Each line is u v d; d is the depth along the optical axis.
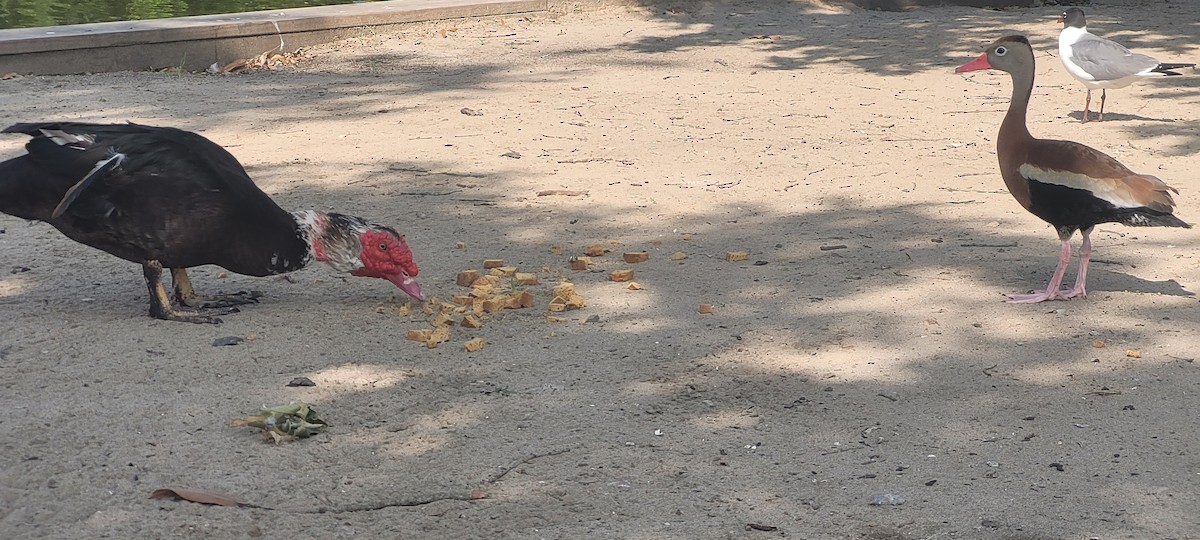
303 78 14.76
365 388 5.93
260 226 6.66
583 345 6.50
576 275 7.71
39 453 5.19
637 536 4.60
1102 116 12.31
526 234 8.61
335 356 6.33
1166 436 5.41
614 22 18.64
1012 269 7.78
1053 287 7.16
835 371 6.17
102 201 6.49
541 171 10.41
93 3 20.55
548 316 6.87
